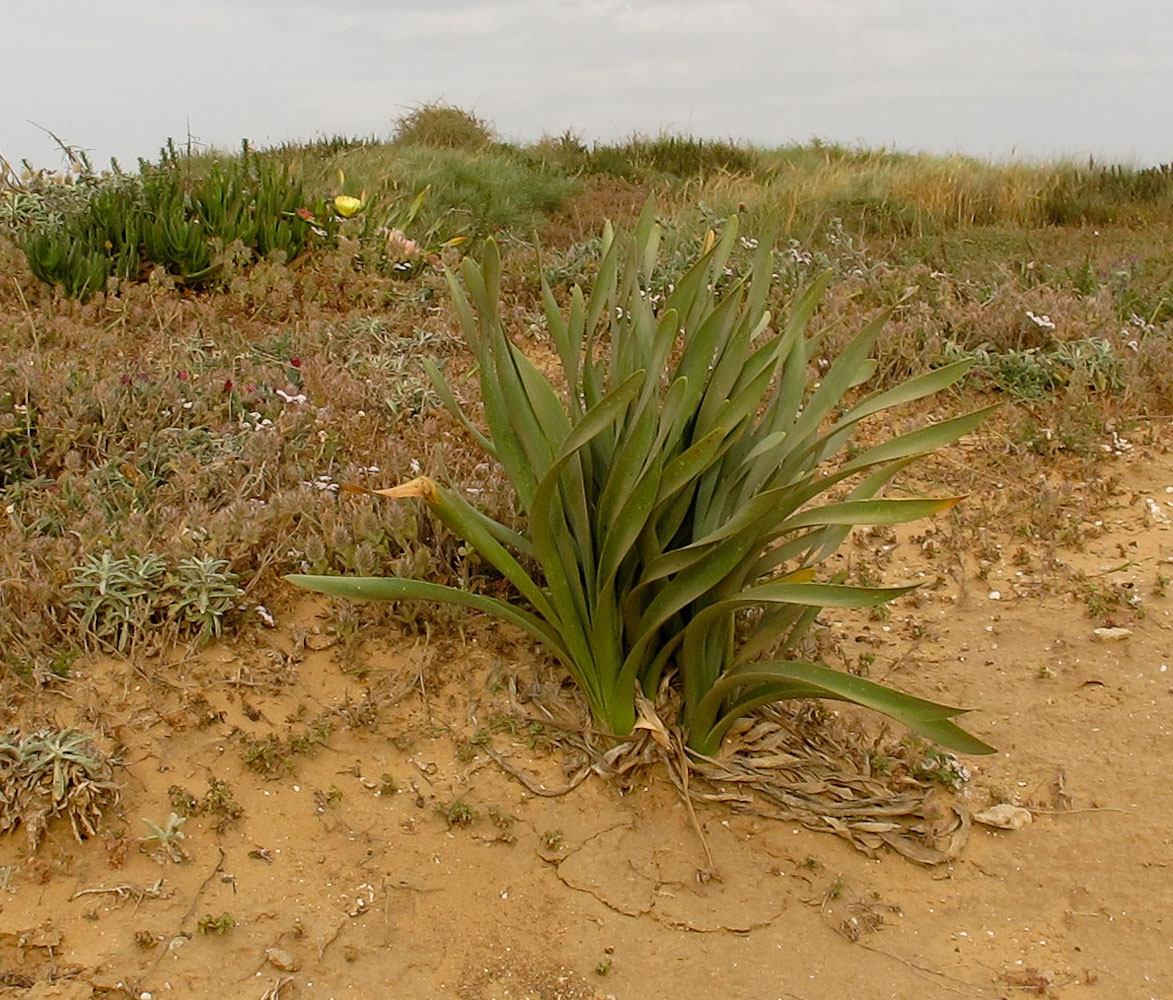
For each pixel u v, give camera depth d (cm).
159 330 577
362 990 247
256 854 277
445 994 248
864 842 294
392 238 724
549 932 265
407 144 1712
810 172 1595
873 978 257
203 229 683
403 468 427
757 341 556
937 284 698
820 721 327
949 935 271
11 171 750
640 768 306
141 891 265
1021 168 1432
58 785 274
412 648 340
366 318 612
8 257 623
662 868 283
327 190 876
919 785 312
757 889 279
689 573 282
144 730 304
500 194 1241
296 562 363
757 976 256
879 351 582
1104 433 525
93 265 609
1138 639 379
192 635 336
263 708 317
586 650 305
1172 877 286
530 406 297
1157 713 345
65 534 362
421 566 345
